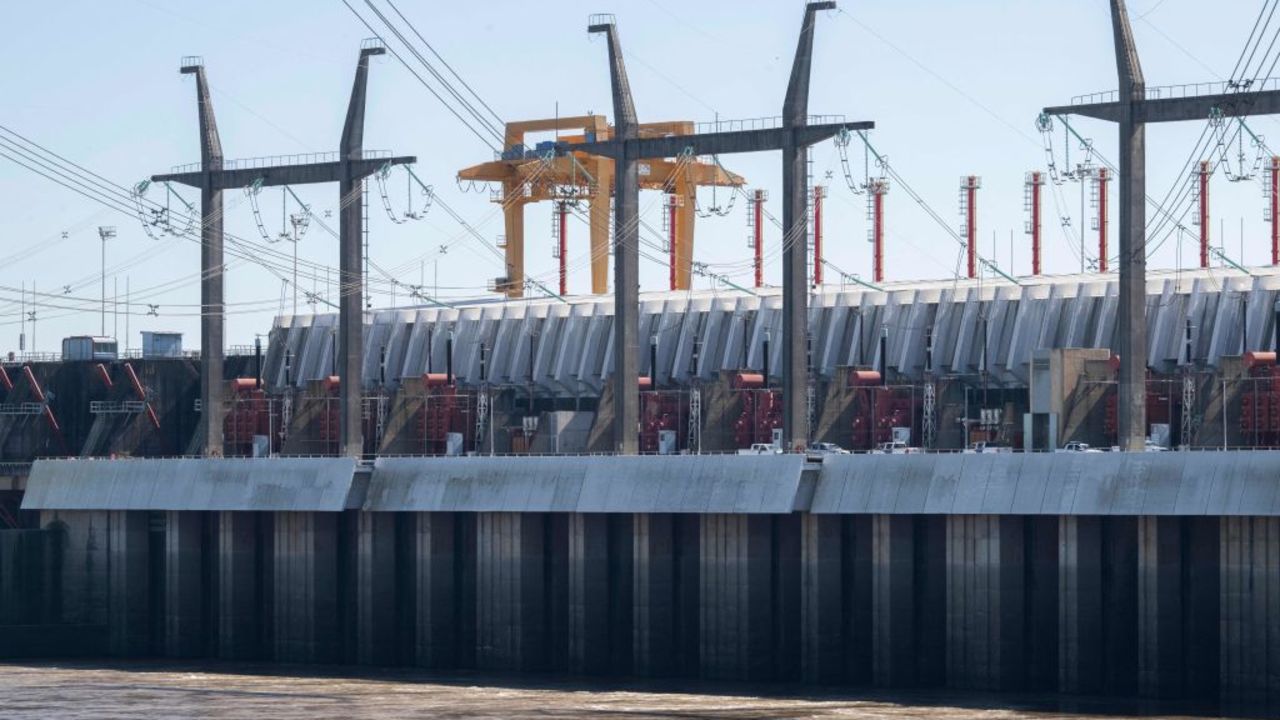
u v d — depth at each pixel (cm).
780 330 14325
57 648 13575
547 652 12250
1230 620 9912
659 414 14175
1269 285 12888
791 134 11938
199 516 13625
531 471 12056
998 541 10531
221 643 13350
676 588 11819
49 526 13912
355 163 13575
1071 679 10375
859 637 11256
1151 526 10156
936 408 13312
